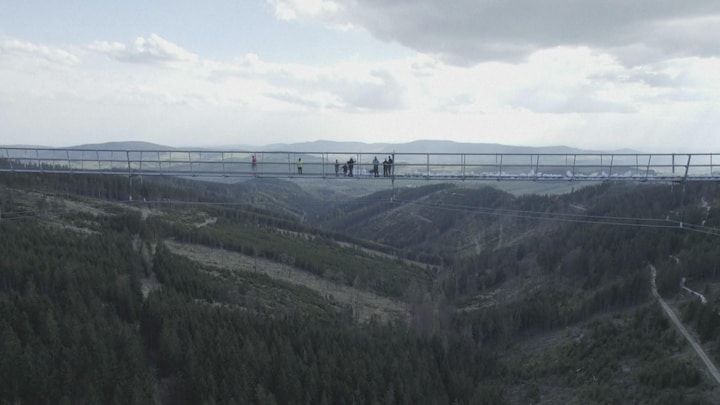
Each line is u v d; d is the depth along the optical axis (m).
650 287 90.69
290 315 81.69
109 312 62.78
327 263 150.75
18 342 49.31
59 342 52.09
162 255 94.31
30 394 46.91
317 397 57.47
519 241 167.62
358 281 138.00
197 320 64.44
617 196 152.88
